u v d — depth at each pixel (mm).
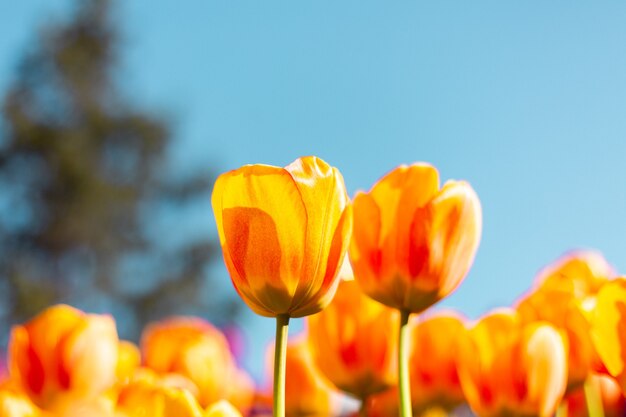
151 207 11695
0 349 10180
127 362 889
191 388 898
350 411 999
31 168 11180
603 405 835
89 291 10992
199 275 11352
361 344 774
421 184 678
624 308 633
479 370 719
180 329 968
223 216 624
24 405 609
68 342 797
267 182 615
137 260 11453
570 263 865
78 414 541
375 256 678
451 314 842
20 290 10227
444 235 672
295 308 623
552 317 756
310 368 960
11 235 10922
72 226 10898
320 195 620
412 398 834
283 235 617
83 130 11500
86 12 12383
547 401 709
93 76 12055
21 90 11812
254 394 1089
